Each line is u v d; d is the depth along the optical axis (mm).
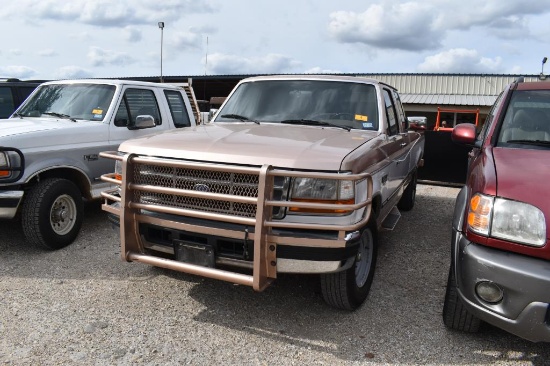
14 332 3289
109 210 3705
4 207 4641
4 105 8469
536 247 2705
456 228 3240
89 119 5957
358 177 3051
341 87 4871
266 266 3188
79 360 2977
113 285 4152
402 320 3658
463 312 3301
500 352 3238
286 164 3129
